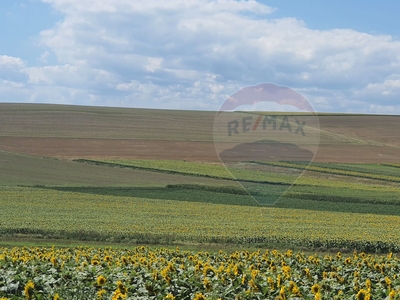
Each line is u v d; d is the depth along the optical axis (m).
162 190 67.44
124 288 14.61
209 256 26.27
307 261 24.03
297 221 50.34
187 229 43.56
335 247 39.59
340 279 18.06
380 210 59.88
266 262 22.55
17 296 14.87
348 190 71.31
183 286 15.77
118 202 58.06
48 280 16.50
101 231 40.84
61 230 40.56
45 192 62.44
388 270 22.00
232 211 55.12
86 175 76.38
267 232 43.16
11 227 40.91
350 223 50.12
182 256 27.17
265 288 15.16
